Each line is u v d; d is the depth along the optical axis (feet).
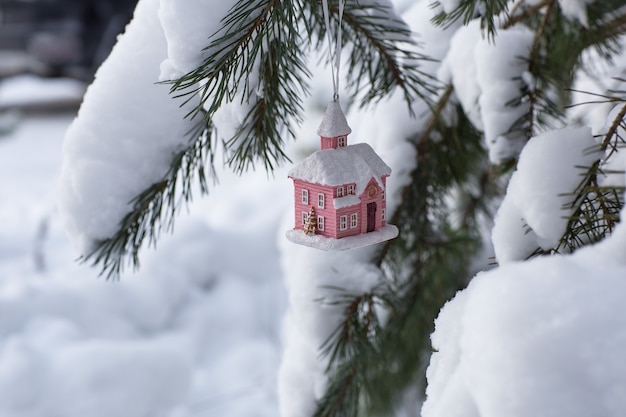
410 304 3.33
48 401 5.85
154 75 2.55
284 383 3.05
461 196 3.66
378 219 2.57
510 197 2.42
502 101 2.84
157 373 6.20
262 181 9.93
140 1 2.61
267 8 2.34
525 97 2.86
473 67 2.95
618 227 2.05
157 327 7.33
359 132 3.22
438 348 2.20
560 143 2.35
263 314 7.74
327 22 2.39
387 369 3.47
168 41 2.34
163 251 7.92
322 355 2.97
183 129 2.58
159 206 2.63
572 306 1.91
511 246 2.40
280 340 7.27
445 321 2.20
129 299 7.28
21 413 5.76
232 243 8.27
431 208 3.25
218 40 2.30
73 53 13.74
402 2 3.46
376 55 2.91
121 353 6.22
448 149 3.17
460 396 2.03
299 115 2.57
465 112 3.03
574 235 2.32
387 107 3.14
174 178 2.61
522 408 1.87
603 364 1.86
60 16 13.66
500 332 1.92
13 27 13.75
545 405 1.86
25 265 8.01
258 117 2.49
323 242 2.49
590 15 3.04
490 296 1.97
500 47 2.85
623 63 3.31
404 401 3.76
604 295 1.92
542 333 1.90
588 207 2.37
